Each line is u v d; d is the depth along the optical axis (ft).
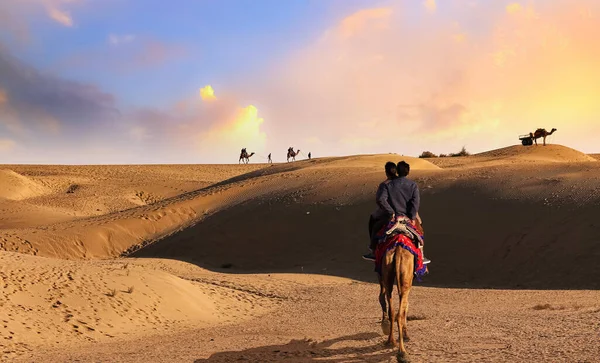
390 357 31.60
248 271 123.54
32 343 45.75
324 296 78.18
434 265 107.55
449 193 129.80
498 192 123.34
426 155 358.02
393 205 34.88
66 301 55.47
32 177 292.61
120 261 130.52
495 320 44.19
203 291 72.74
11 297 53.36
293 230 138.21
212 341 42.91
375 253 34.81
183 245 145.79
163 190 285.43
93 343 47.57
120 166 361.51
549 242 101.50
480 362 28.32
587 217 103.76
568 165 134.10
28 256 69.51
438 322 45.60
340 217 137.28
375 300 72.43
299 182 177.88
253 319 61.11
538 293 74.59
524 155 299.58
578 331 34.45
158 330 54.13
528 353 29.40
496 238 108.68
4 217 200.64
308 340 39.60
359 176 164.25
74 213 226.99
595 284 86.79
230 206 168.25
